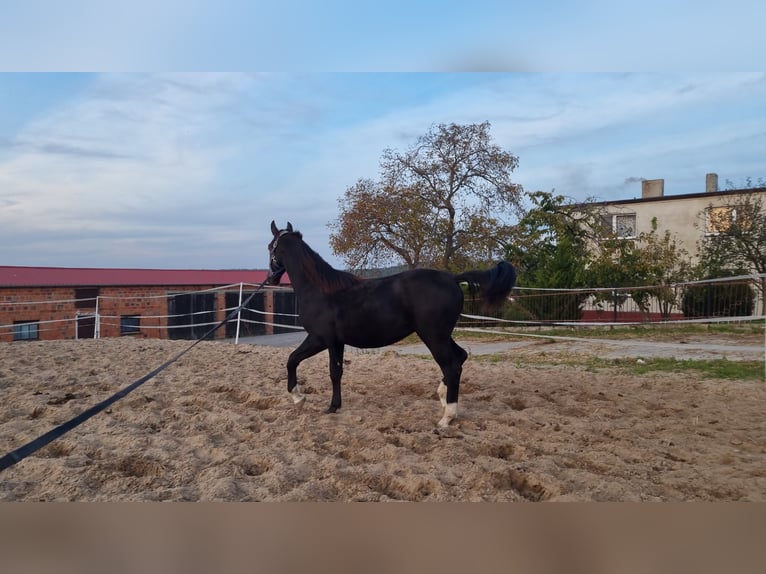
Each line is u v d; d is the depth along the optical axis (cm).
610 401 650
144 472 420
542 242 2031
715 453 443
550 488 371
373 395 688
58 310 1869
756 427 529
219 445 472
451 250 2008
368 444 476
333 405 592
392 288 543
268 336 2417
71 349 1139
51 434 288
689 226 2011
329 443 479
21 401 632
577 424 536
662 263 1716
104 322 1978
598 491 363
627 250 1828
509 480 393
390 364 938
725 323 1466
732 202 1847
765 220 1653
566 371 866
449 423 539
